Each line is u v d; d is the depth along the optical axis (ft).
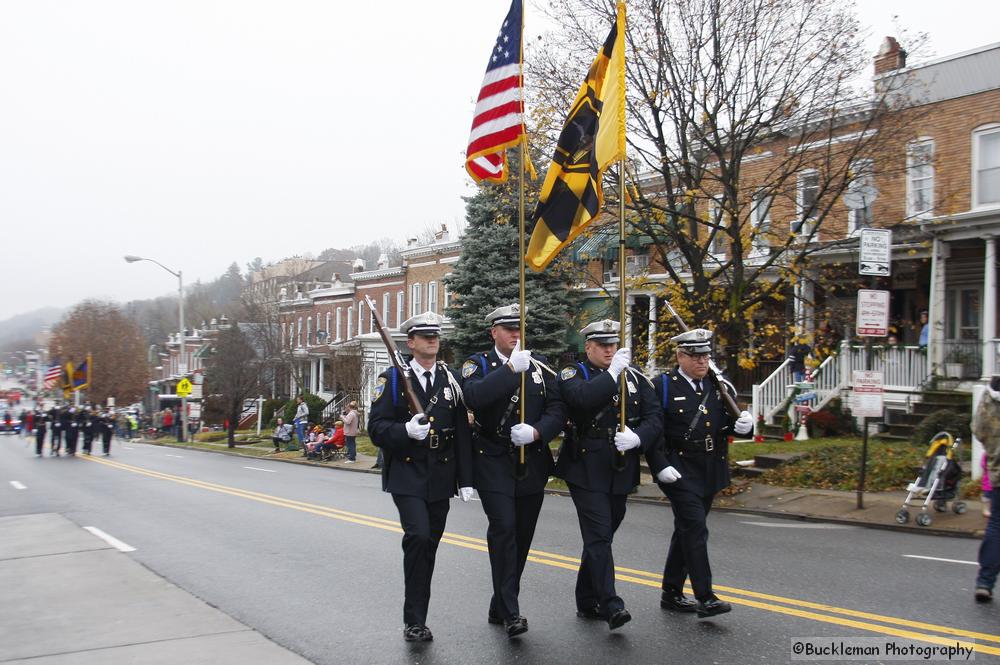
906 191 65.67
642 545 31.58
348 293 165.07
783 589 23.81
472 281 97.45
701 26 53.11
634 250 69.10
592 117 23.57
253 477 65.46
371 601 23.56
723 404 21.39
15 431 242.58
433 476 19.83
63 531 35.99
